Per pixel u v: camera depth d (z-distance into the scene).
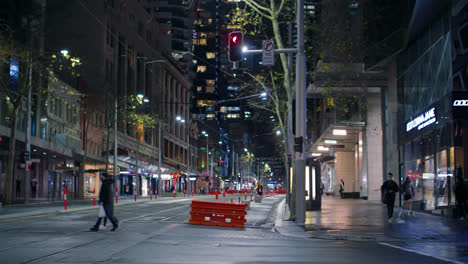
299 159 20.30
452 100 22.53
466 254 11.66
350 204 39.00
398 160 32.97
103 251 11.16
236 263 9.62
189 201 46.03
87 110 56.16
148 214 25.67
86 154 51.44
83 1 62.22
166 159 95.19
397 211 28.91
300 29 20.31
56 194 54.12
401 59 31.61
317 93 39.81
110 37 67.44
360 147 47.78
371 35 29.12
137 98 61.59
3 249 11.10
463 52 22.25
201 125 154.75
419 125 27.66
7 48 33.09
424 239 15.03
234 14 21.14
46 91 39.44
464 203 22.31
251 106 30.97
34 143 39.97
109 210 15.81
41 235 14.19
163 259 10.07
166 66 96.56
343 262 10.00
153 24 89.50
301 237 15.85
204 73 185.50
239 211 20.00
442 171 24.12
